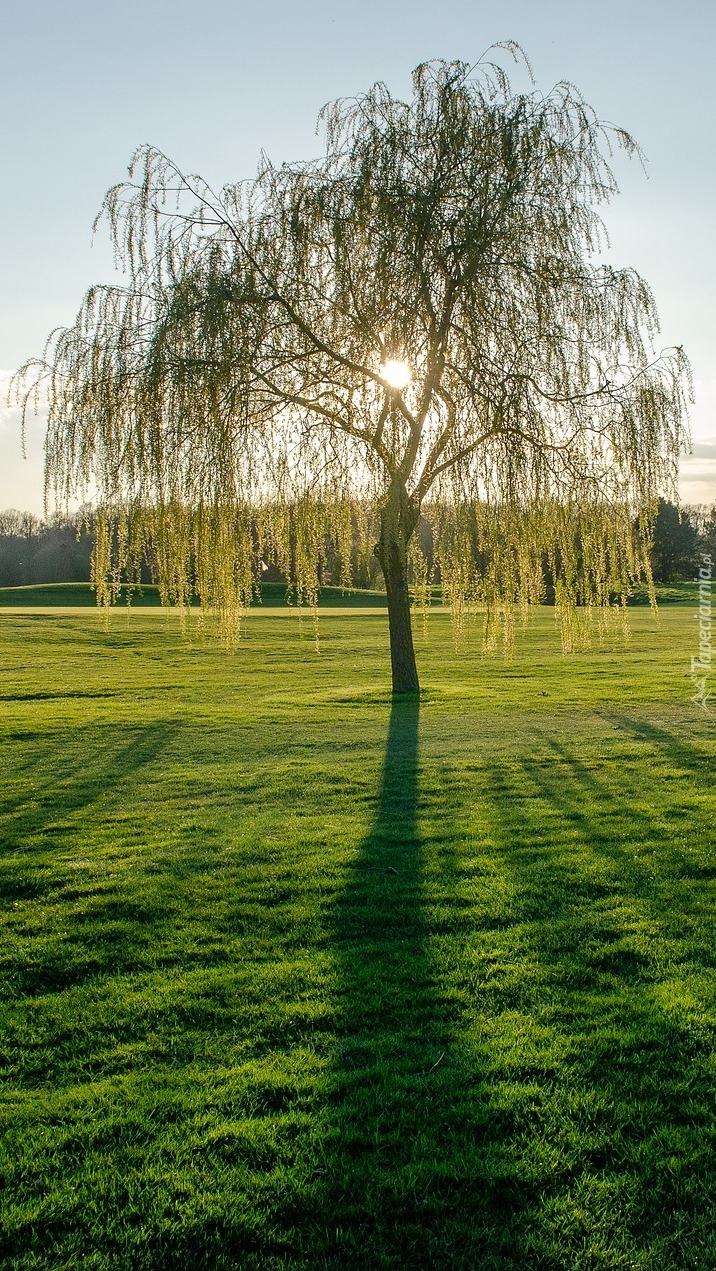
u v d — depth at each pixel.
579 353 12.70
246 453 12.38
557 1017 4.77
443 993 5.07
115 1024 4.83
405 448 13.81
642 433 12.95
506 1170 3.54
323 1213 3.35
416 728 15.48
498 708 17.80
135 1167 3.63
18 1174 3.60
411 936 6.01
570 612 15.34
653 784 10.53
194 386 11.48
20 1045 4.64
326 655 29.58
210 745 14.17
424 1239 3.21
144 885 7.17
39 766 12.55
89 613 42.62
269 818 9.40
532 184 12.77
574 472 13.55
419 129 13.05
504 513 13.09
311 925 6.24
